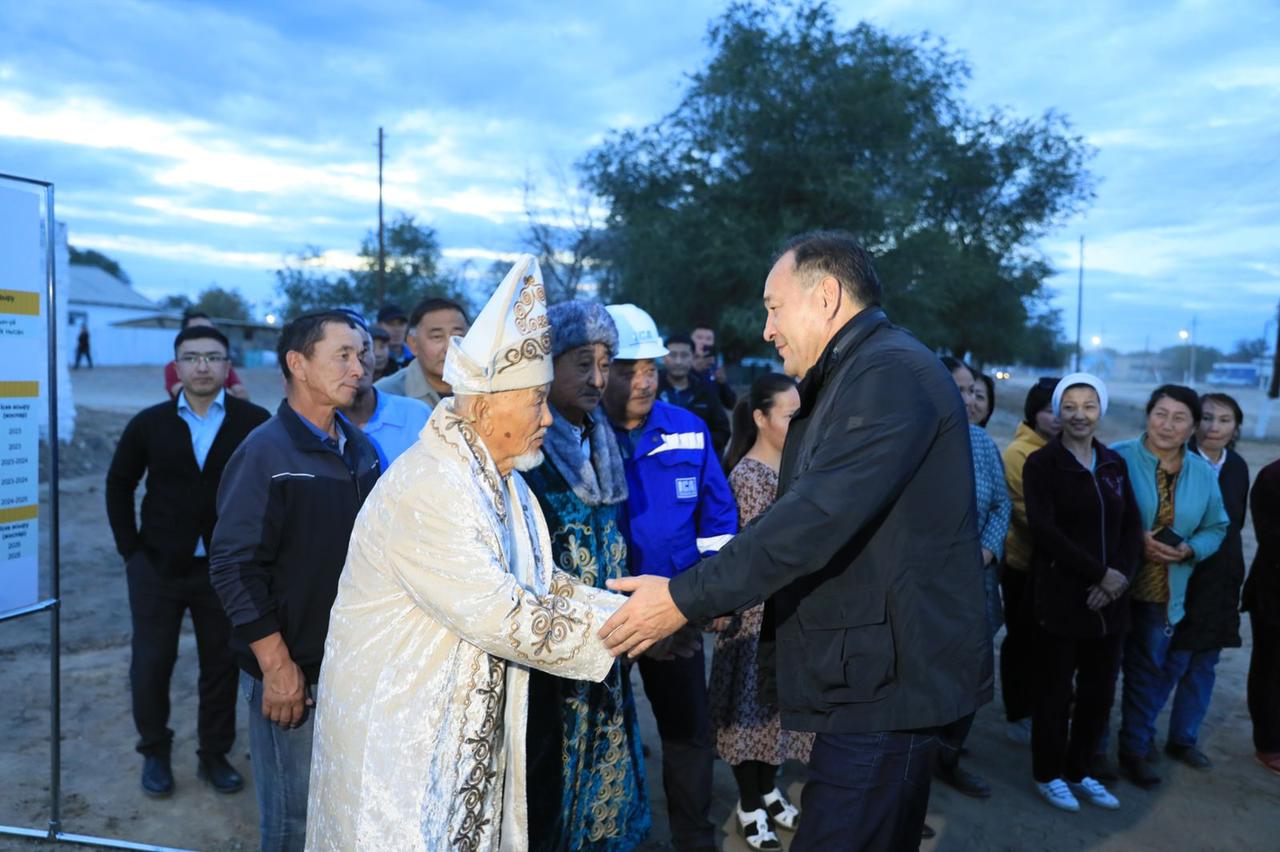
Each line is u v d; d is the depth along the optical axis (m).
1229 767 4.29
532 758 2.37
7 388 2.97
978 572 2.08
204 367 3.60
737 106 22.16
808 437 2.12
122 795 3.63
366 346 2.71
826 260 2.17
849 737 2.02
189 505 3.59
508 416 1.95
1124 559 3.72
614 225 24.48
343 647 1.88
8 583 3.03
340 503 2.57
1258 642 4.27
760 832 3.36
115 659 5.22
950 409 2.03
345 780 1.82
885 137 22.50
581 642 1.86
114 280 49.03
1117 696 5.15
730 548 1.93
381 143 31.61
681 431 3.16
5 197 2.95
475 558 1.78
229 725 3.75
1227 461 4.36
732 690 3.38
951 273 22.47
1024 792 3.95
